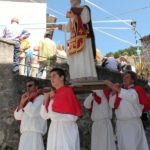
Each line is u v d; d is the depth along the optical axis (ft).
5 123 14.19
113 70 21.11
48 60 17.37
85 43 12.36
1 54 14.69
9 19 21.36
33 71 17.04
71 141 10.23
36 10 22.06
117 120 13.04
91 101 14.10
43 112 10.88
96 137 13.80
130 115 12.67
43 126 12.29
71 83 11.76
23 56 16.65
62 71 10.73
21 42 16.75
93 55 12.51
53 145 10.30
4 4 21.38
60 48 21.11
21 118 12.49
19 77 14.93
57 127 10.40
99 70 19.74
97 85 11.74
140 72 28.45
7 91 14.51
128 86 12.76
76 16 12.39
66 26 12.85
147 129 18.17
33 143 12.07
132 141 12.57
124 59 25.81
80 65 12.34
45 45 17.90
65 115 10.30
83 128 17.06
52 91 10.76
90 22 12.44
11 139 14.23
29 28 20.38
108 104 13.87
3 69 14.65
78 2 12.58
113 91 12.88
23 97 12.44
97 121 13.89
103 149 13.61
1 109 14.26
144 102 12.67
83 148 16.85
